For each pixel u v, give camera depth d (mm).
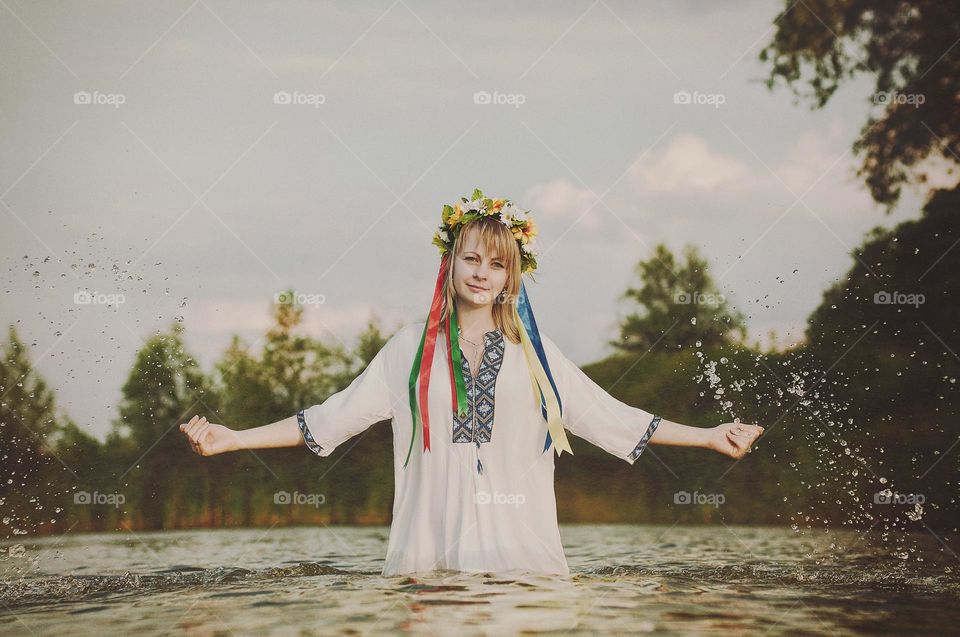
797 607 2699
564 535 5000
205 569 3543
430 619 2457
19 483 5648
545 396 3211
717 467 5742
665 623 2463
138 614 2648
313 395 6199
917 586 3102
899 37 6734
